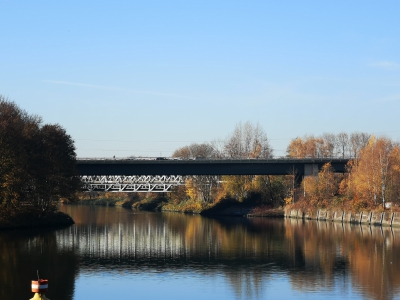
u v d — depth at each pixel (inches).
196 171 6190.9
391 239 4143.7
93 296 2335.1
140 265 3006.9
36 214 5157.5
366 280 2630.4
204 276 2719.0
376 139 6353.3
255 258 3248.0
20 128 4805.6
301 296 2338.8
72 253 3400.6
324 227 5206.7
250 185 7588.6
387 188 5541.3
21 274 2726.4
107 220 6254.9
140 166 6092.5
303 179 6614.2
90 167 6023.6
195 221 6141.7
